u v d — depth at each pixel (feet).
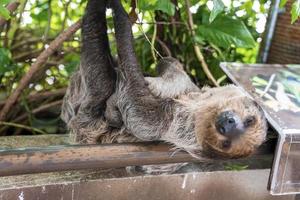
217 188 7.07
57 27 11.94
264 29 9.96
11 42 11.02
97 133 7.43
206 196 7.06
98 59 6.95
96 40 6.87
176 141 6.22
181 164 7.10
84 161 5.27
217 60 9.95
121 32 6.66
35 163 5.03
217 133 6.04
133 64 6.73
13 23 10.19
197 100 6.88
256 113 6.21
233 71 6.82
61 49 10.32
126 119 6.76
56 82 10.91
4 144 8.58
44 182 6.40
